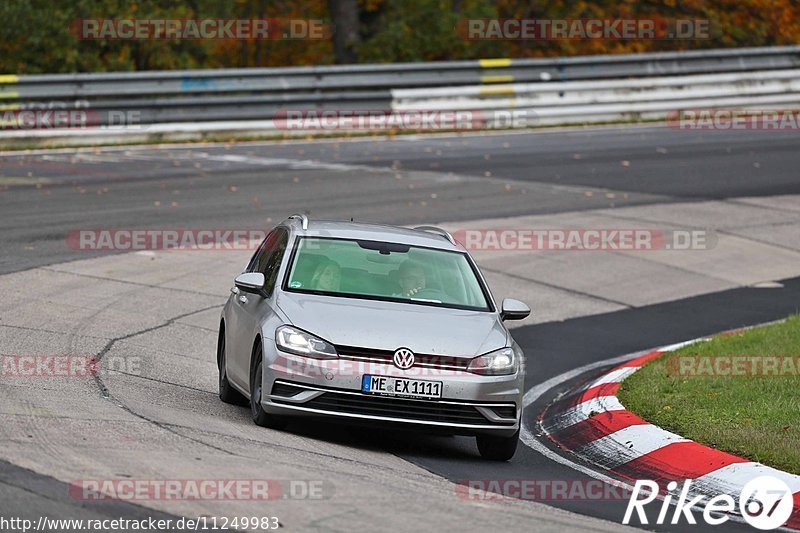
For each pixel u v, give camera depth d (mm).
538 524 24328
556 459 34125
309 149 96312
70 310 48688
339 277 35156
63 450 26359
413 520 23438
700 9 149875
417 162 91312
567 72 113125
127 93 96625
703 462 31812
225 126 100125
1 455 25234
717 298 62531
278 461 27953
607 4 151250
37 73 118812
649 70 115812
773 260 70375
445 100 108000
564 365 49031
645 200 81250
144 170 84000
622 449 34406
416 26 136250
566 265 66000
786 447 32031
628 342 53438
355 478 27109
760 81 119625
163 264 59125
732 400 38562
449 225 70938
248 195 76500
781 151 101000
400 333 32281
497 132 107188
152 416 32000
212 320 50688
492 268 64062
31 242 60906
